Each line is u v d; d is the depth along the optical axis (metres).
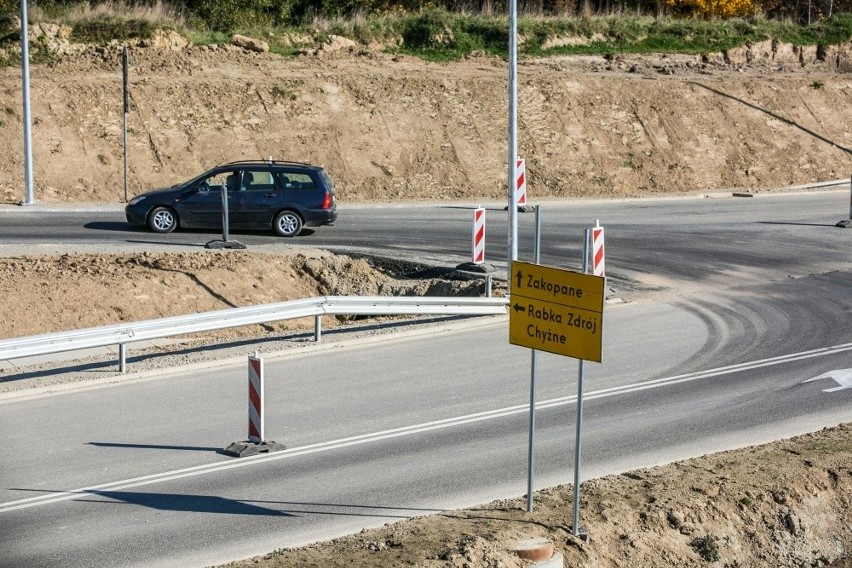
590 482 19.11
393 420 22.66
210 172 43.00
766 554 18.28
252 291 35.34
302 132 56.91
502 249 41.88
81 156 52.25
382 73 61.97
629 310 33.28
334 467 19.91
